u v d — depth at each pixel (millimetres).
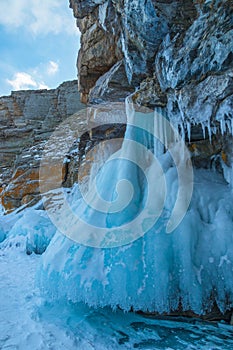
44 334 4004
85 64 7652
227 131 5105
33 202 13680
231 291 4055
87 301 4297
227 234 4359
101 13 6176
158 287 4113
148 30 4820
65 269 4594
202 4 4059
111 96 7188
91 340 3867
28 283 6586
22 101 20422
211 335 3893
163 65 5047
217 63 4184
